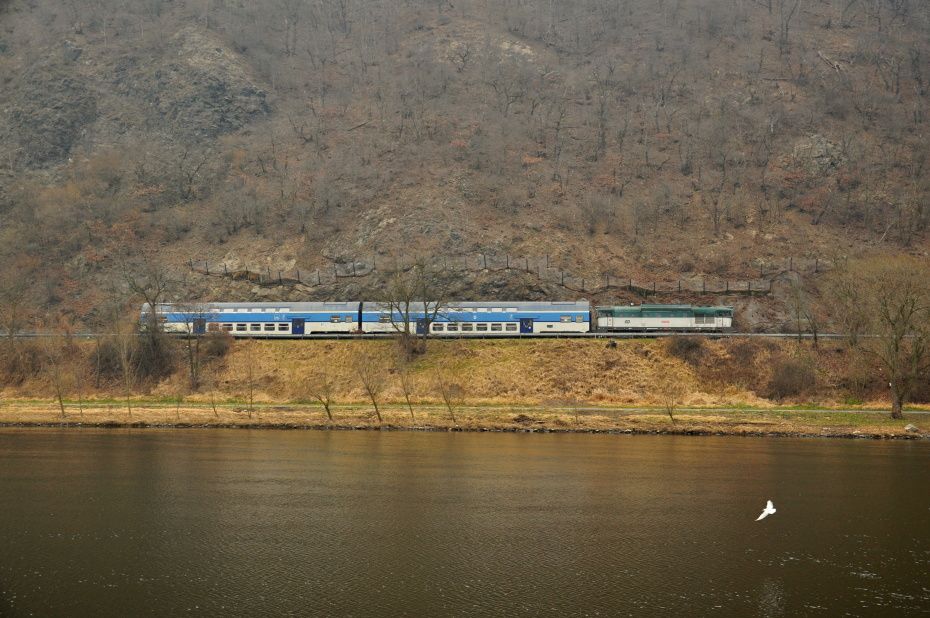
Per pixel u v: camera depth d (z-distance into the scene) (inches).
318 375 5064.0
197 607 1937.7
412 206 6865.2
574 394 4798.2
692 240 6688.0
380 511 2694.4
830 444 3863.2
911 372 4414.4
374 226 6717.5
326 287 6264.8
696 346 5059.1
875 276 5241.1
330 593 2027.6
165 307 5585.6
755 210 7071.9
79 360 5329.7
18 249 6929.1
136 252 6855.3
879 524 2608.3
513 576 2148.1
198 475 3132.4
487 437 3993.6
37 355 5374.0
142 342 5260.8
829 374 4857.3
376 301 5654.5
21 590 2025.1
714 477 3186.5
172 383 5113.2
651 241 6688.0
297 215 7106.3
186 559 2242.9
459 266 6250.0
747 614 1924.2
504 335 5354.3
